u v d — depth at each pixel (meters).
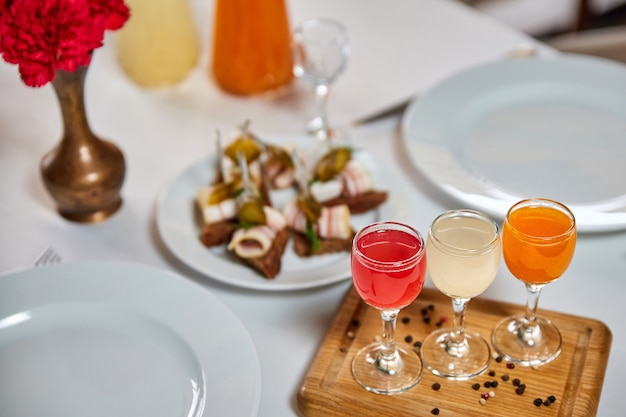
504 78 1.04
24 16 0.76
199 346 0.76
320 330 0.80
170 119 1.05
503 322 0.79
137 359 0.77
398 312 0.76
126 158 0.99
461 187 0.91
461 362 0.76
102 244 0.90
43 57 0.78
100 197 0.90
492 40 1.15
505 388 0.74
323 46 0.96
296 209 0.88
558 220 0.74
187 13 1.07
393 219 0.88
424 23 1.19
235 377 0.74
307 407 0.73
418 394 0.74
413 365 0.76
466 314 0.81
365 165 0.94
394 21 1.19
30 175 0.98
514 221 0.75
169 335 0.78
